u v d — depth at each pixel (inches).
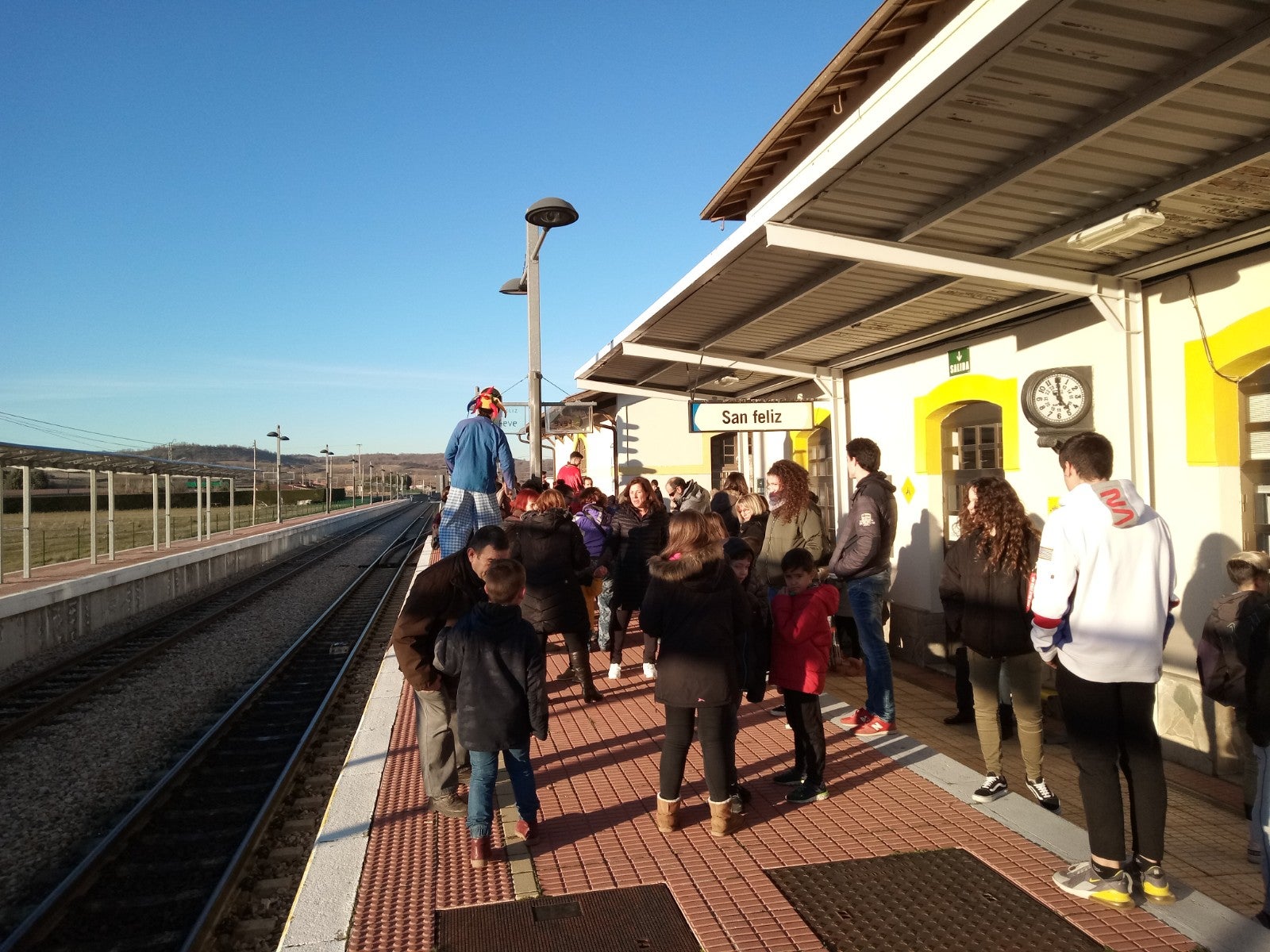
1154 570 139.6
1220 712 230.4
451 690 183.3
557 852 163.6
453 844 169.3
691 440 719.7
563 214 422.9
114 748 296.4
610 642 360.8
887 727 236.1
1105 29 131.0
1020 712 189.9
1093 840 139.9
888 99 159.5
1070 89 150.8
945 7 153.0
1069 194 196.9
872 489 235.3
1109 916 134.9
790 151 254.2
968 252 242.7
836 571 236.2
